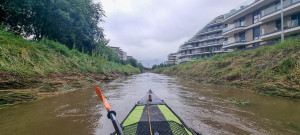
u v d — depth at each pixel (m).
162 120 3.04
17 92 5.74
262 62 10.48
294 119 4.15
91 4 23.81
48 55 10.17
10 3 11.54
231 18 28.75
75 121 4.05
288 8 17.09
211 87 10.78
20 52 7.90
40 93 6.59
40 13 14.25
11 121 3.96
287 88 6.94
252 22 24.70
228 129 3.62
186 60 60.50
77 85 9.44
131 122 3.02
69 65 11.86
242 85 9.66
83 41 22.80
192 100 6.69
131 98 7.05
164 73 47.81
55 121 4.03
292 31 17.25
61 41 17.78
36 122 3.93
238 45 27.73
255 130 3.55
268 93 7.41
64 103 5.79
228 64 14.54
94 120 4.14
